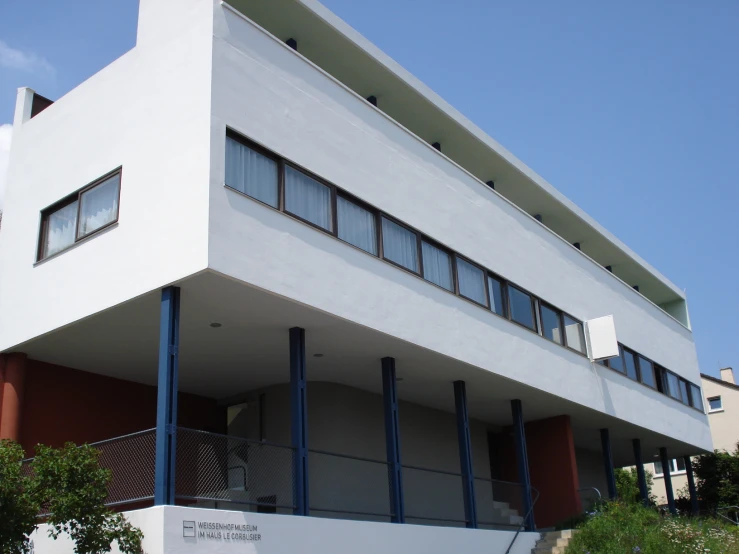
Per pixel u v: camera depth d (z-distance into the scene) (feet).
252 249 37.73
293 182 41.83
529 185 72.54
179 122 38.96
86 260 41.32
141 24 43.16
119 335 43.24
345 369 52.95
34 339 43.14
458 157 67.87
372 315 44.55
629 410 73.82
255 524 35.37
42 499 30.37
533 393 61.11
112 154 42.27
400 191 50.06
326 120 45.11
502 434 75.46
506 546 53.67
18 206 47.29
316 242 41.88
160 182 38.75
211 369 51.93
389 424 48.42
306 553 37.55
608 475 74.28
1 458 28.96
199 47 39.40
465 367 53.06
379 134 49.37
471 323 53.62
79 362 47.52
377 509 57.98
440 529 47.65
